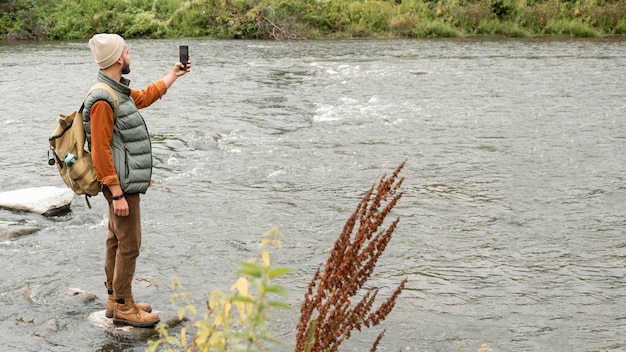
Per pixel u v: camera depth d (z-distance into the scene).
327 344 2.96
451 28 36.50
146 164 4.67
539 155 10.31
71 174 4.61
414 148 10.82
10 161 10.20
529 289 5.66
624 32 36.44
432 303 5.37
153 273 5.91
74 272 5.95
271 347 4.59
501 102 14.88
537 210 7.77
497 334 4.88
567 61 22.53
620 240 6.82
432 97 15.62
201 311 5.17
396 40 33.84
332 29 37.06
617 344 4.75
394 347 4.67
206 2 37.75
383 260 6.27
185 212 7.72
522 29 36.47
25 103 15.28
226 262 6.21
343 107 14.47
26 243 6.67
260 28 35.91
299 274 5.93
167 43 32.50
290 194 8.46
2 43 33.84
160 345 4.64
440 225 7.25
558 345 4.73
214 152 10.74
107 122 4.46
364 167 9.72
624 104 14.47
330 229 7.14
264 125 12.73
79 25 37.72
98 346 4.66
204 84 17.81
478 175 9.23
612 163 9.84
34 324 4.96
